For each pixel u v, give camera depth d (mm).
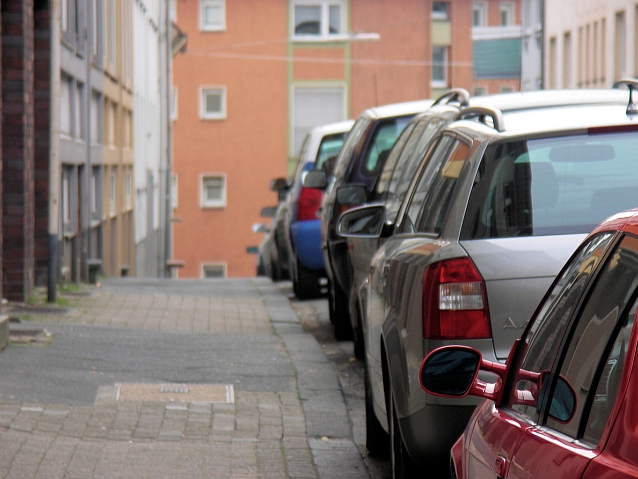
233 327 13344
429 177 6254
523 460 3098
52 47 14875
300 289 16562
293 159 61594
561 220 5086
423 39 61438
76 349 10797
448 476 5273
